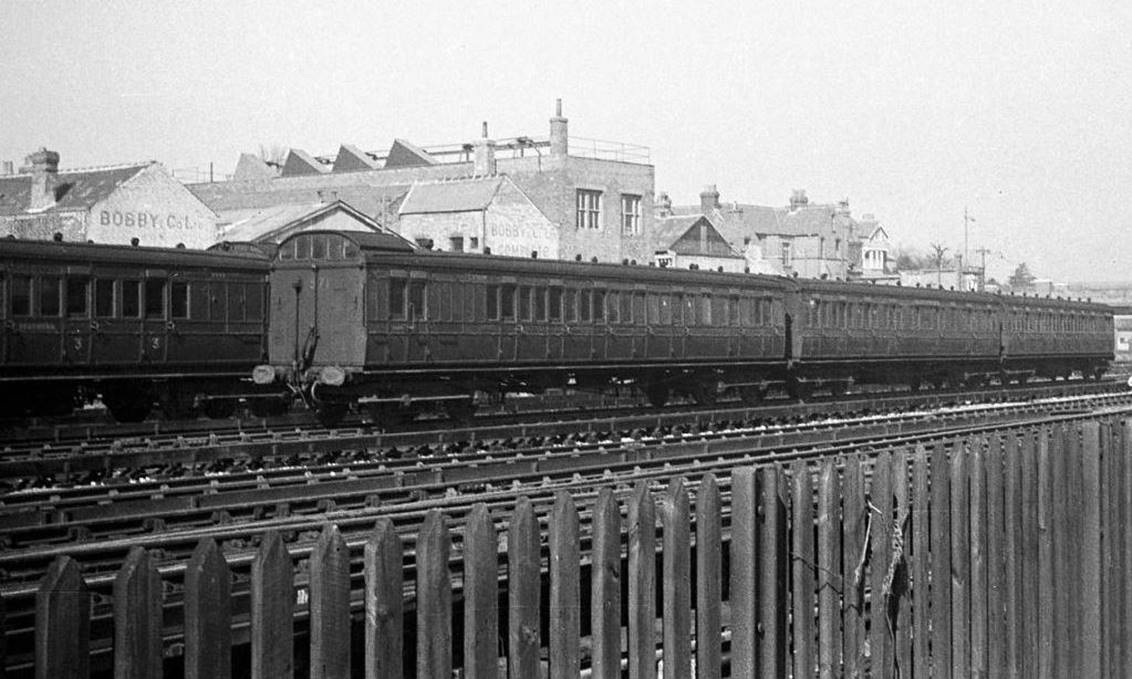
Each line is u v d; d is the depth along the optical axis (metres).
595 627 7.62
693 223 69.06
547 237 55.00
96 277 24.66
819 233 89.31
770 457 17.20
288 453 20.94
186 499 15.01
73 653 5.56
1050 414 31.22
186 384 27.02
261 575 6.20
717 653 8.30
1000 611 10.40
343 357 26.03
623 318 31.47
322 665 6.43
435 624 6.88
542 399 33.66
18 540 13.48
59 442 22.55
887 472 9.52
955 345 45.00
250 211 55.06
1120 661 12.01
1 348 23.11
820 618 8.98
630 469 19.81
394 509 10.81
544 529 11.62
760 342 36.06
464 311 27.53
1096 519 11.45
